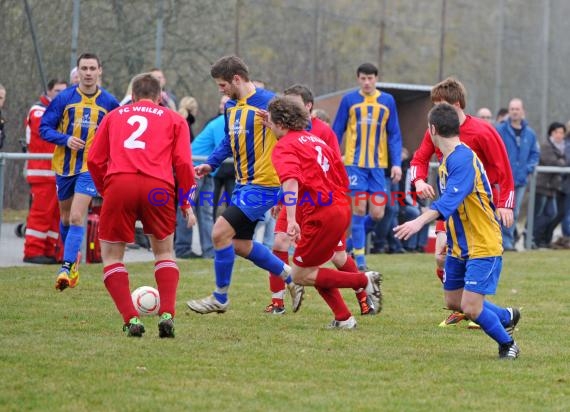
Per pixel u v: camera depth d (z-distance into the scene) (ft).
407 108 143.33
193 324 70.85
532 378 55.11
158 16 145.69
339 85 173.06
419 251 134.10
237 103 74.69
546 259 124.98
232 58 74.28
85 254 107.04
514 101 136.15
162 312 63.05
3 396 47.80
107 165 64.18
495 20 192.03
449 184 57.72
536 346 65.41
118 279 63.21
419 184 72.38
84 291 85.15
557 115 198.70
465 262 61.16
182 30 153.48
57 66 144.25
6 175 123.95
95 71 87.56
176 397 48.49
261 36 162.71
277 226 81.71
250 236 74.33
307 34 168.45
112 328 67.31
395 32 181.47
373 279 72.08
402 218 131.85
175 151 63.16
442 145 59.36
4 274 94.84
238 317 75.15
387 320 75.31
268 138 73.20
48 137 86.28
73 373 52.80
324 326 71.82
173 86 152.97
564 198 143.33
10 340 61.82
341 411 46.78
